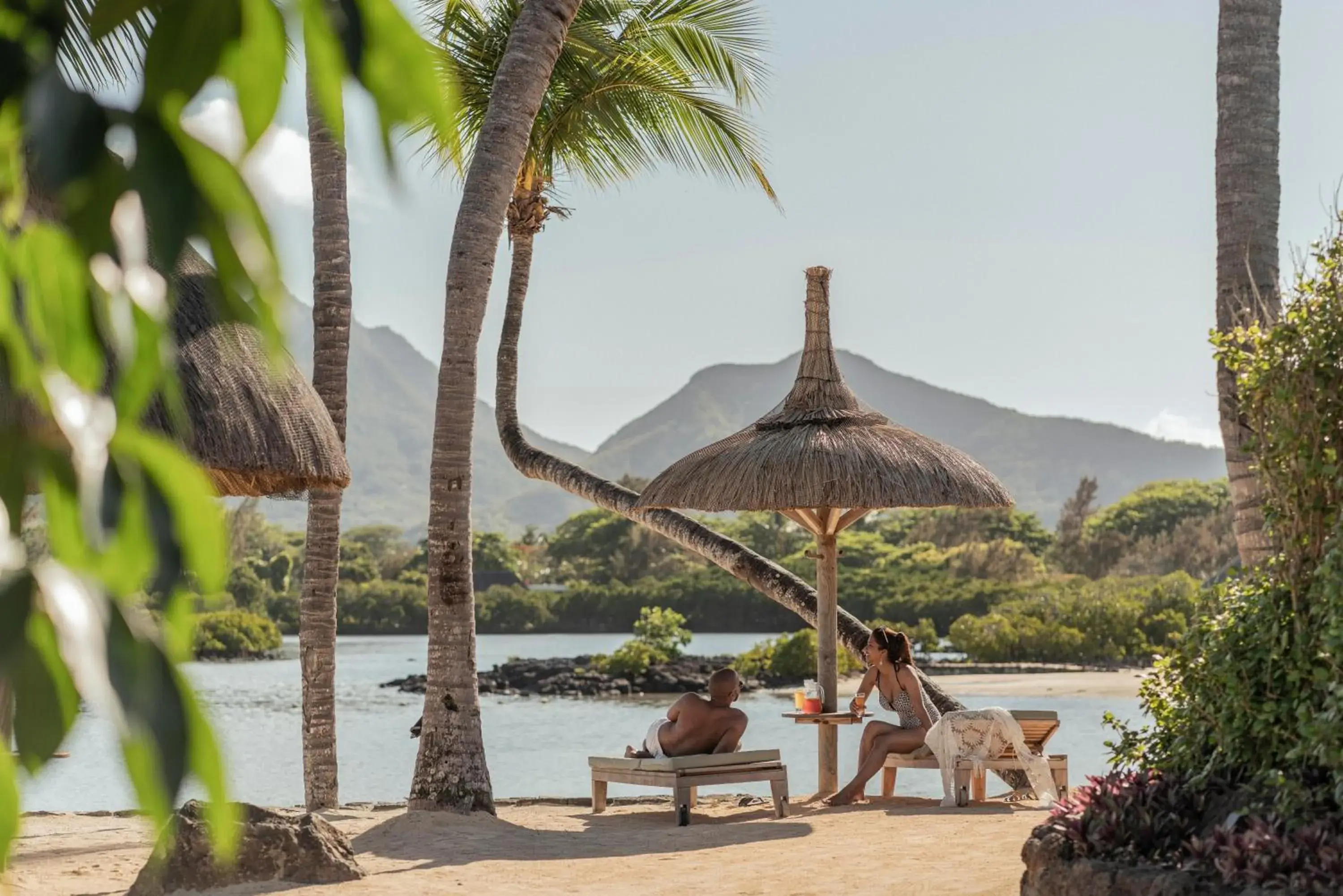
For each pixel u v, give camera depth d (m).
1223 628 6.09
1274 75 9.30
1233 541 87.88
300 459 8.41
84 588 0.67
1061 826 5.94
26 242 0.72
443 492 10.73
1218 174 9.34
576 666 44.00
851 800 11.07
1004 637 45.53
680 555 108.44
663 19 15.18
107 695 0.65
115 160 0.71
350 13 0.80
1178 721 6.30
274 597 93.75
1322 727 5.33
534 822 10.54
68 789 15.99
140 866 8.30
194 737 0.67
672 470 11.94
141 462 0.73
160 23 0.78
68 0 0.75
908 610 69.00
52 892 7.45
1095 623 45.16
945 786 10.45
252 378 8.35
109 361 0.73
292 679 46.44
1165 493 118.19
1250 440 6.42
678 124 15.83
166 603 0.71
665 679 40.81
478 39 14.80
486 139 10.89
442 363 10.82
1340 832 5.30
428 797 10.47
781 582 13.72
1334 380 5.79
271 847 7.43
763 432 11.92
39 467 0.71
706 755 10.38
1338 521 5.66
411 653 71.94
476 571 120.00
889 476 11.13
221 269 0.73
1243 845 5.20
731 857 8.38
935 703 12.80
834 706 11.91
